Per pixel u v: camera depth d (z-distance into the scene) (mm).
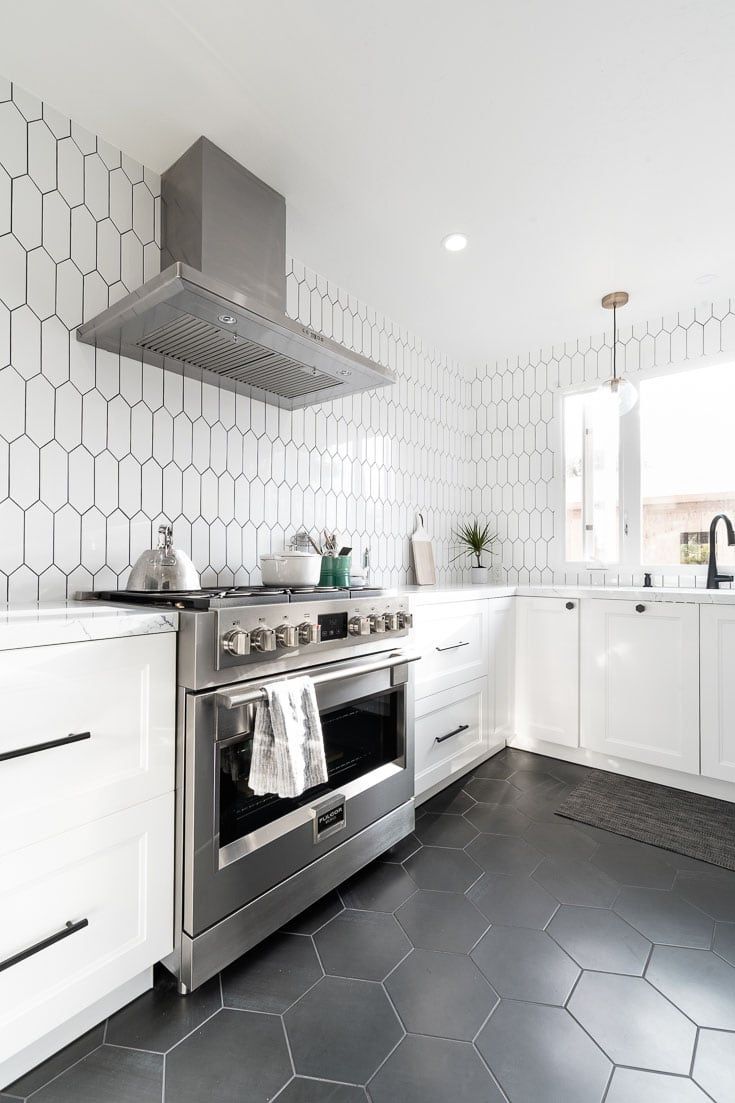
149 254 1729
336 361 1707
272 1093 971
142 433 1729
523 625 2816
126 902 1111
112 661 1085
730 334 2707
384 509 2850
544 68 1393
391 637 1824
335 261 2342
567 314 2871
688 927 1435
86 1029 1099
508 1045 1069
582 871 1706
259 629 1315
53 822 995
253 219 1763
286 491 2262
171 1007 1163
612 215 2027
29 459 1461
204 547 1917
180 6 1220
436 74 1408
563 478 3256
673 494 2900
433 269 2406
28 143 1463
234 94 1463
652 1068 1020
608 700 2512
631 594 2443
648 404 2980
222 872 1239
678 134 1625
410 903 1538
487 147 1671
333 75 1406
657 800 2232
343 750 1660
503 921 1457
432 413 3264
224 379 1887
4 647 923
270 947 1354
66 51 1336
